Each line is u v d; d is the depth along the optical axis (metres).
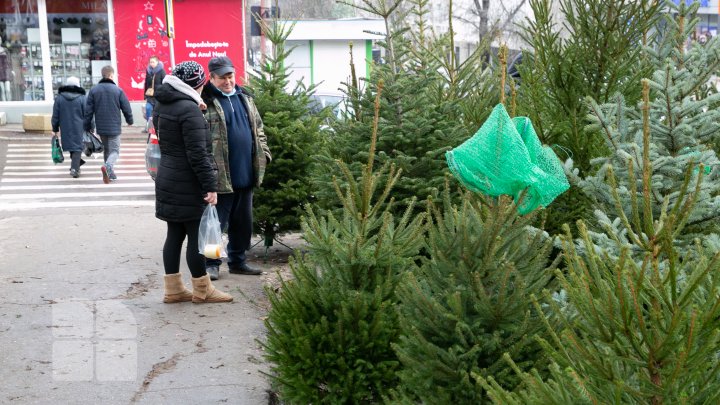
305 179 8.21
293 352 4.38
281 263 8.55
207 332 6.12
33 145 20.25
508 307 3.55
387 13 6.08
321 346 4.32
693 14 5.14
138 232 9.88
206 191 6.53
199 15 23.70
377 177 4.50
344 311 4.22
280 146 8.23
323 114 8.54
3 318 6.36
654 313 2.58
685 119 4.14
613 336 2.67
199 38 23.78
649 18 6.43
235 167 7.43
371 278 4.42
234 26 23.83
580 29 6.64
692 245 3.91
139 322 6.33
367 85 6.48
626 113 4.38
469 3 27.89
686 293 2.61
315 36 27.77
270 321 5.05
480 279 3.66
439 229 3.83
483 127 3.76
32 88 23.69
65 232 9.85
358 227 4.43
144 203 12.78
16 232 9.84
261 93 8.55
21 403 4.82
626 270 2.66
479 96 6.80
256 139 7.54
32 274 7.75
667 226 2.72
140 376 5.26
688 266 3.34
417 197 5.76
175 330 6.16
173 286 6.84
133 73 23.86
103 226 10.29
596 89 6.55
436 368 3.54
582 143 6.27
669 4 5.19
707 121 4.20
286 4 30.22
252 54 25.97
